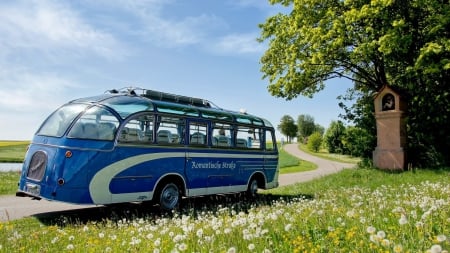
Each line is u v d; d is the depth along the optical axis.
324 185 16.62
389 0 18.53
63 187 8.48
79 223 8.55
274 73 27.33
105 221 8.96
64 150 8.66
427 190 10.27
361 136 25.14
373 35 20.59
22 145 69.94
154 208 11.13
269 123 15.56
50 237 6.56
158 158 10.31
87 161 8.77
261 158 14.62
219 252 4.30
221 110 13.24
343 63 25.00
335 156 68.38
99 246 5.39
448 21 19.02
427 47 18.70
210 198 13.61
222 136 12.78
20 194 9.27
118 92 10.77
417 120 22.23
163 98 11.23
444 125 21.62
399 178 16.48
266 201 12.91
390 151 20.50
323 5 24.03
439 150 21.61
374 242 3.86
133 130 9.76
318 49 22.80
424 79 21.97
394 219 5.48
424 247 3.75
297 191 15.78
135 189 9.64
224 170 12.70
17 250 5.37
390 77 25.31
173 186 10.83
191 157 11.40
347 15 20.39
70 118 9.15
